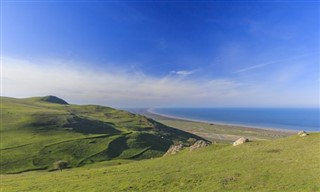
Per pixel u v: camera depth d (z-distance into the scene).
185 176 47.69
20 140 144.12
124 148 150.50
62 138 153.50
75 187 49.53
